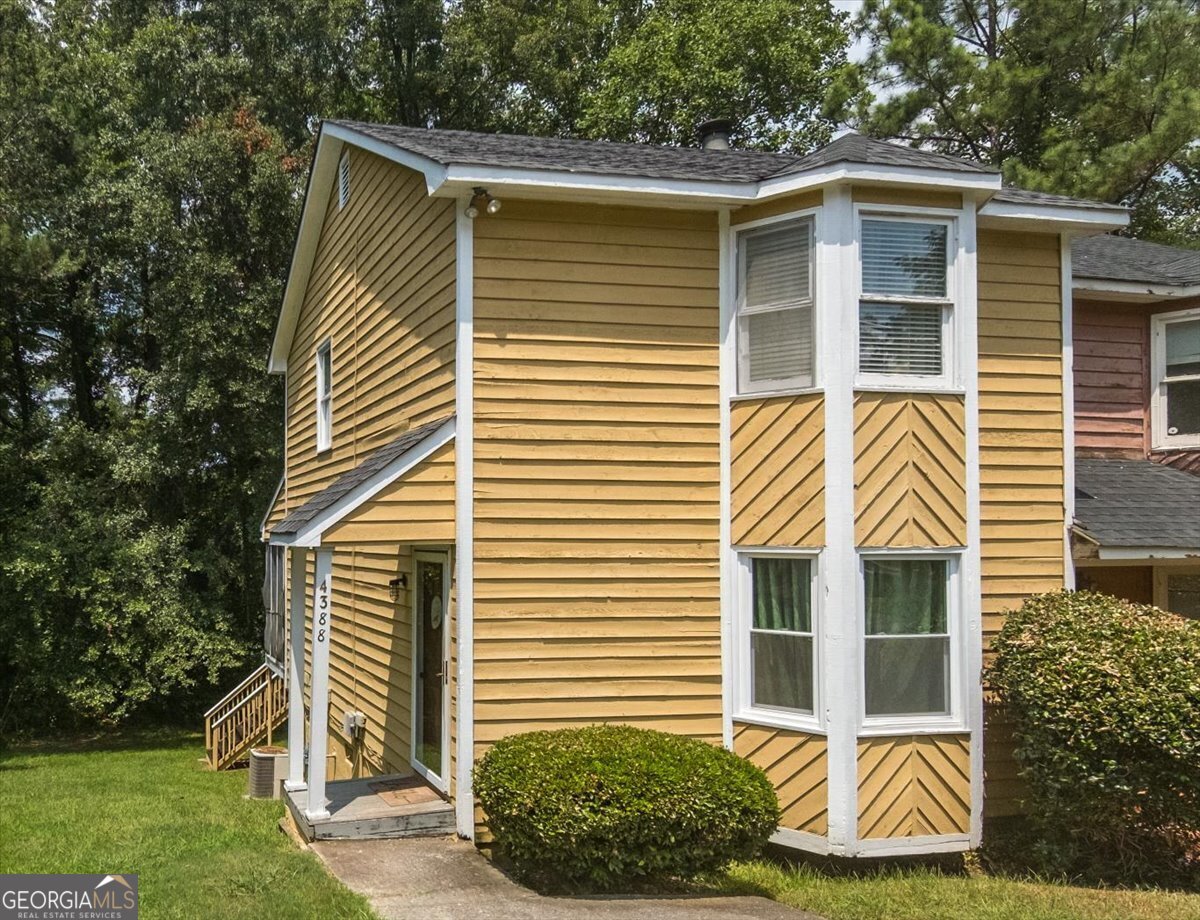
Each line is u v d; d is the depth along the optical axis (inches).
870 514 325.1
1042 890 295.3
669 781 276.4
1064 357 375.2
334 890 263.1
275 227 771.4
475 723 321.7
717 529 343.9
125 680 746.2
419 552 387.5
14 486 789.2
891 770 323.3
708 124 465.7
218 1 889.5
